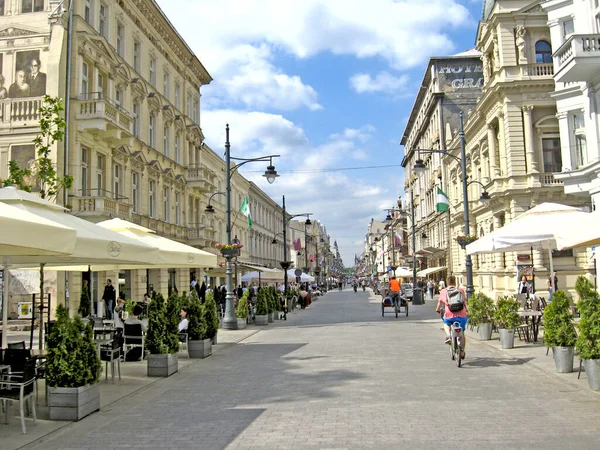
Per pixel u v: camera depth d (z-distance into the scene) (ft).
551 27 72.54
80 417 25.94
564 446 19.89
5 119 72.13
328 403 27.78
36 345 54.34
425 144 218.59
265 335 67.00
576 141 72.74
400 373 35.94
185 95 126.31
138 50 99.35
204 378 36.83
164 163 109.50
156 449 21.12
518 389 30.27
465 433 21.79
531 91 106.42
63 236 23.40
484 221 128.67
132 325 44.21
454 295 39.37
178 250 47.78
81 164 75.56
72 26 73.97
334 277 551.59
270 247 256.73
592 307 29.71
